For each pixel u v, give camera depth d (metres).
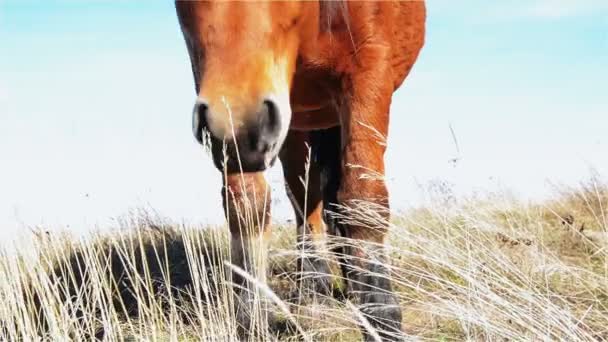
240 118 2.73
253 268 3.09
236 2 2.81
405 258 3.88
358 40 3.20
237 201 2.97
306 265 4.25
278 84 2.95
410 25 3.63
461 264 3.44
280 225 5.73
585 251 4.74
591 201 6.30
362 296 3.07
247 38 2.80
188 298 4.20
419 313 3.59
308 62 3.22
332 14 3.13
